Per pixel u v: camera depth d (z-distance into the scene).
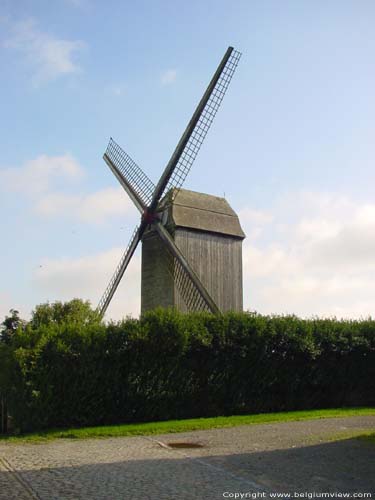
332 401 32.75
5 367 24.50
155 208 39.28
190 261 38.78
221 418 26.25
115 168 44.38
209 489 11.82
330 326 33.09
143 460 15.34
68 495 11.34
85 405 24.86
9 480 12.78
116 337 25.81
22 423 23.95
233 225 41.91
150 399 26.39
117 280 39.66
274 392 30.42
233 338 29.08
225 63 40.38
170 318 27.36
